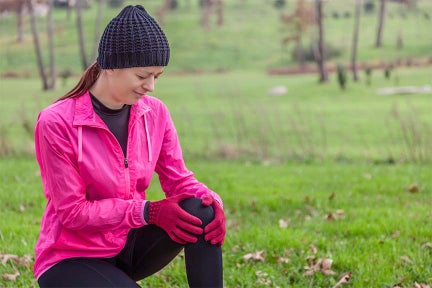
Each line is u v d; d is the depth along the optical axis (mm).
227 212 7105
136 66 2672
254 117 22844
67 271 2766
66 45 60781
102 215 2736
